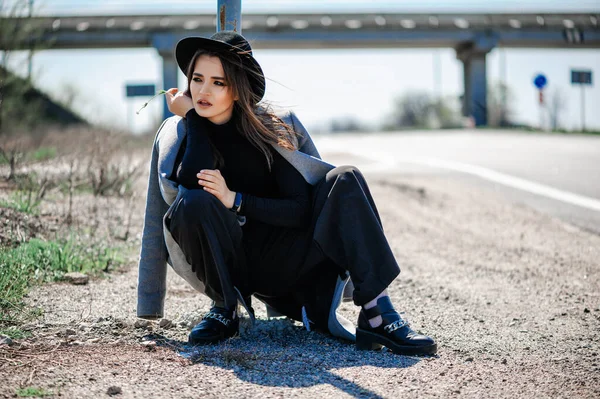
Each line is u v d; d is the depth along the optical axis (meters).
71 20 41.62
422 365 2.92
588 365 2.96
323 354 3.05
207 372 2.75
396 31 42.97
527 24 44.16
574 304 4.15
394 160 13.83
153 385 2.57
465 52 44.94
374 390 2.59
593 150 14.48
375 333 3.10
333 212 3.04
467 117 45.56
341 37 42.50
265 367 2.83
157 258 3.36
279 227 3.26
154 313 3.34
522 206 8.06
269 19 42.44
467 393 2.59
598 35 44.38
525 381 2.74
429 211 7.94
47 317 3.47
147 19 42.16
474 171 11.29
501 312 3.96
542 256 5.63
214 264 3.10
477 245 6.16
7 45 11.29
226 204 3.07
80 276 4.30
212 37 3.28
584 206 7.92
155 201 3.37
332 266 3.27
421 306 4.12
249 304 3.38
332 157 14.88
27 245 4.57
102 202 6.88
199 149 3.13
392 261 3.02
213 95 3.15
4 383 2.51
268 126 3.18
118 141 8.80
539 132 24.89
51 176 6.95
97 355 2.91
